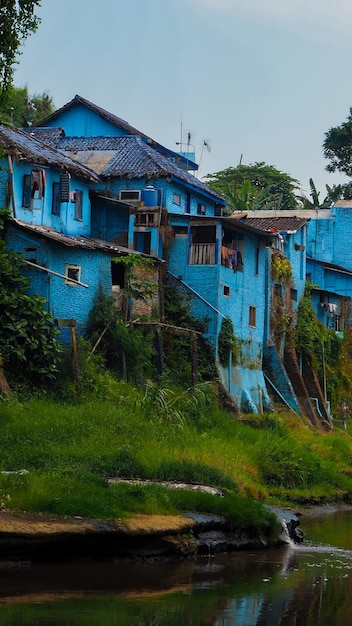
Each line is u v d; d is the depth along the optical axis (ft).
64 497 65.51
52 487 67.67
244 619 53.26
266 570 66.54
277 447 113.80
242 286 145.28
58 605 53.26
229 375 138.21
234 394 139.13
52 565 61.72
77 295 115.24
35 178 116.57
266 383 154.51
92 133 161.89
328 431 158.20
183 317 135.74
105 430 92.84
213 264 136.56
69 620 50.52
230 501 75.36
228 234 142.31
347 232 195.42
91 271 117.91
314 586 62.03
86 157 145.69
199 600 56.75
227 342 137.18
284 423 134.72
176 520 68.54
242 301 145.28
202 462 89.56
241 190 213.87
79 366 104.27
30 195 117.80
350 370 180.34
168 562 66.49
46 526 61.16
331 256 196.03
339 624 53.26
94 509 65.00
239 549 73.46
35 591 55.77
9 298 100.48
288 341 160.45
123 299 122.42
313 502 107.55
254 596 58.54
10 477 67.51
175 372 126.93
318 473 116.26
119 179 141.18
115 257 122.21
